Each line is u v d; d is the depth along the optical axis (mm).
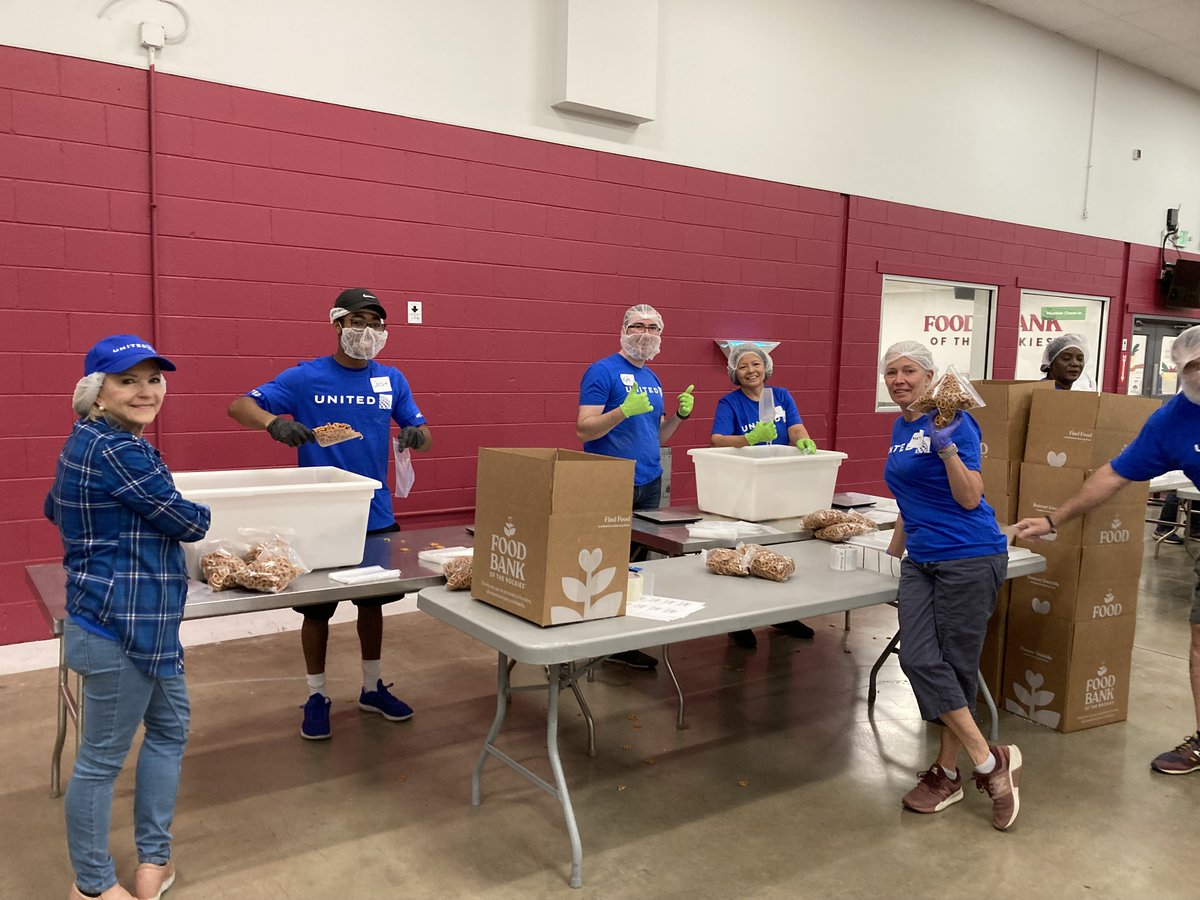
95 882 1911
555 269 4844
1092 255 7922
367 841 2340
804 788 2713
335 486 2480
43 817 2404
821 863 2283
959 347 7125
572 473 2074
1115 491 2777
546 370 4879
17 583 3588
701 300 5457
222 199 3854
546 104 4719
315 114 4035
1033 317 7625
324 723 2967
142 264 3707
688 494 5539
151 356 1806
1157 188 8406
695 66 5262
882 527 3695
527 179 4691
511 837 2383
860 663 3934
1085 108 7602
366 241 4230
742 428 4121
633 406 3311
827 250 6059
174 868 2180
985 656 3367
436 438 4551
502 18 4516
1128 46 7477
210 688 3406
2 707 3115
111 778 1899
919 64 6387
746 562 2738
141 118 3648
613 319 5102
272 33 3902
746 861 2287
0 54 3355
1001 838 2428
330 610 2910
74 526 1809
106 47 3549
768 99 5621
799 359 6023
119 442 1786
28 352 3514
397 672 3662
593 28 4688
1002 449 3246
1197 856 2350
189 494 2266
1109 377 8352
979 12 6688
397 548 2842
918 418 2516
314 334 4137
